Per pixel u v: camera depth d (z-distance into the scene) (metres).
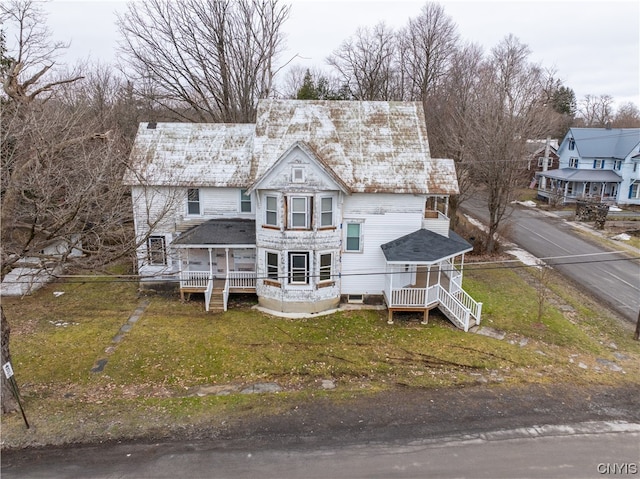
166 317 20.36
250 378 15.47
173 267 23.11
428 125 45.91
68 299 22.34
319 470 10.88
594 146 49.88
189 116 44.53
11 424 12.32
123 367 15.92
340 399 14.19
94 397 13.97
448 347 17.88
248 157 22.69
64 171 15.29
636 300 23.48
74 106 25.44
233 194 22.47
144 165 22.12
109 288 23.92
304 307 21.06
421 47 53.97
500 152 29.86
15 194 12.62
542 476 10.80
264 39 37.75
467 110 37.62
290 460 11.23
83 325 19.33
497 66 55.25
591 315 21.45
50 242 13.54
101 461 11.03
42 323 19.44
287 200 19.86
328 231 20.52
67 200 13.53
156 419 12.80
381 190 20.39
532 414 13.56
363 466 11.05
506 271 27.62
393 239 21.42
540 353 17.56
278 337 18.58
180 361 16.45
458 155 39.06
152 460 11.12
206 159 22.59
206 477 10.58
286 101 22.78
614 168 48.72
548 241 34.19
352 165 21.02
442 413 13.51
